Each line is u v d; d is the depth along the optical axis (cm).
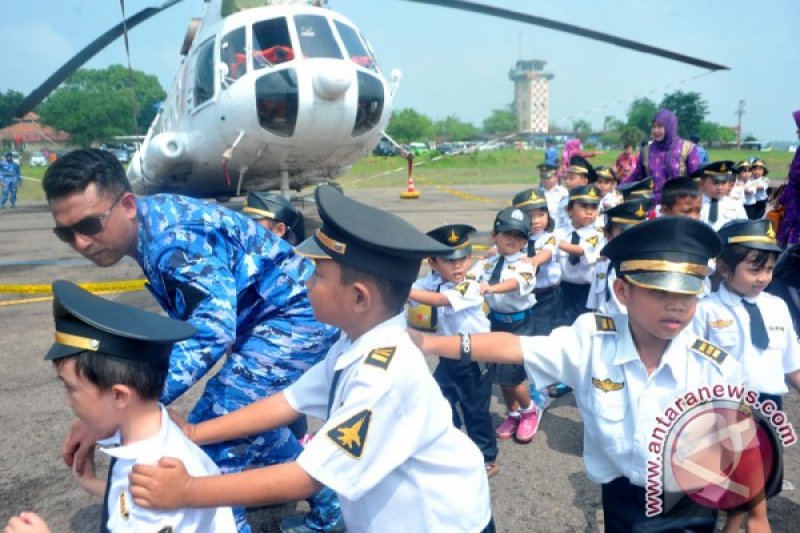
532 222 423
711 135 8175
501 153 5281
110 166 190
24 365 480
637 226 166
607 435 182
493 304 376
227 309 196
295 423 290
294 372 228
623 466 182
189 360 184
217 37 867
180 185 1090
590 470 193
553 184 809
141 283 755
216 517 152
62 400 412
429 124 10244
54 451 342
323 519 254
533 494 299
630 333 183
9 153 2025
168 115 1102
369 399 139
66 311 134
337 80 802
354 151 938
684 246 164
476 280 346
